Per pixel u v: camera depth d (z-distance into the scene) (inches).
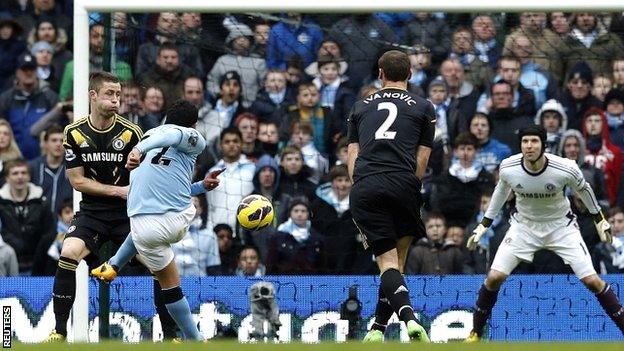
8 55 1776.6
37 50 1758.1
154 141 975.0
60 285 1065.5
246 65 1568.7
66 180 1620.3
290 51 1576.0
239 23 1534.2
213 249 1471.5
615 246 1492.4
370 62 1576.0
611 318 1269.7
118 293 1325.0
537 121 1563.7
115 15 1375.5
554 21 1572.3
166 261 1031.0
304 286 1334.9
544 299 1360.7
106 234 1101.1
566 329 1355.8
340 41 1579.7
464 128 1552.7
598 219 1272.1
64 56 1772.9
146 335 1321.4
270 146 1541.6
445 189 1524.4
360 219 964.0
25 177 1606.8
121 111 1434.5
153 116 1466.5
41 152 1691.7
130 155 960.3
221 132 1519.4
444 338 1344.7
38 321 1341.0
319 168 1521.9
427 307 1349.7
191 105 1024.9
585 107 1569.9
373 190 954.7
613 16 1566.2
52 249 1595.7
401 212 964.6
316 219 1477.6
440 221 1483.8
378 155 967.0
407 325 917.2
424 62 1588.3
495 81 1571.1
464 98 1567.4
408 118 975.0
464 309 1347.2
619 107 1567.4
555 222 1293.1
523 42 1577.3
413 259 1475.1
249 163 1514.5
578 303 1358.3
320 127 1551.4
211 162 1529.3
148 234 1005.8
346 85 1569.9
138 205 1008.9
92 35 1374.3
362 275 1366.9
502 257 1299.2
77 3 1288.1
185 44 1519.4
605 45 1567.4
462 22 1588.3
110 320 1322.6
